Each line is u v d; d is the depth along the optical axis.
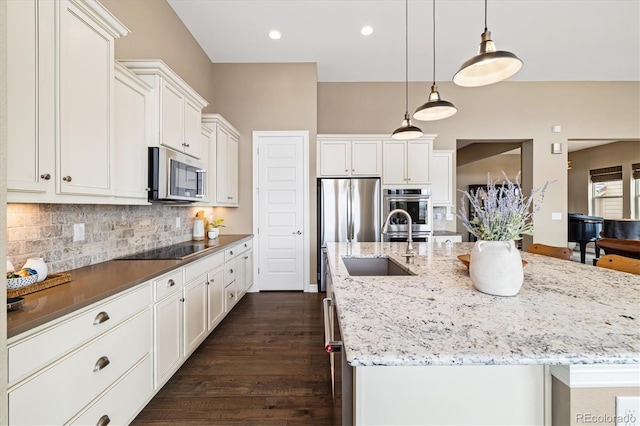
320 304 3.72
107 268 1.85
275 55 4.15
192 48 3.66
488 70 1.83
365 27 3.52
